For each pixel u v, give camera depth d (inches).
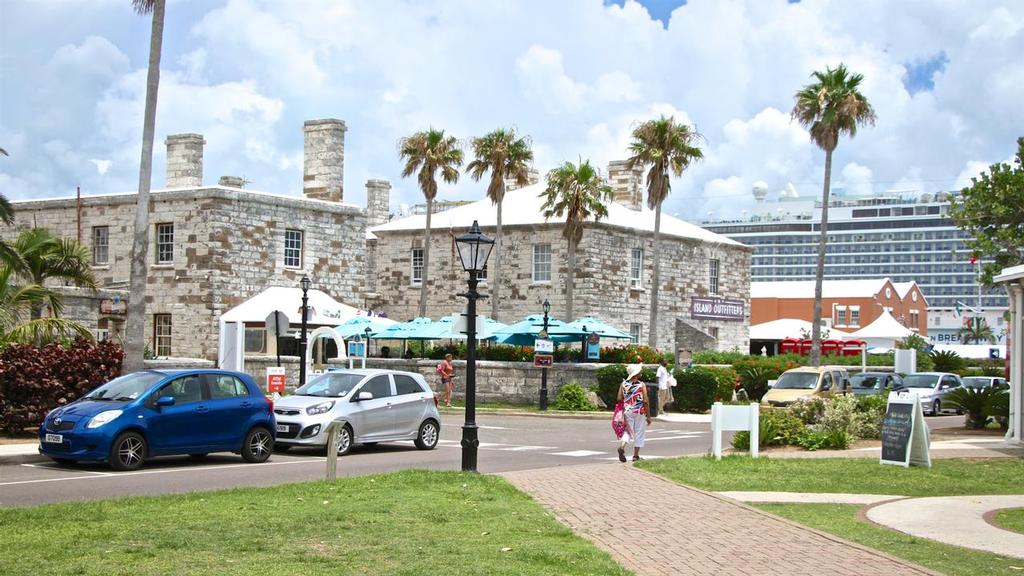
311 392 920.3
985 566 412.5
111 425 715.4
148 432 732.7
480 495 585.0
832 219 6176.2
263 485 650.8
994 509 570.9
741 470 754.2
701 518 522.3
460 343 1964.8
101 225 1877.5
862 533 489.4
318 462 814.5
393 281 2333.9
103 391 767.1
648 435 1206.3
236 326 1183.6
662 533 476.7
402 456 885.8
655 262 1989.4
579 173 1984.5
